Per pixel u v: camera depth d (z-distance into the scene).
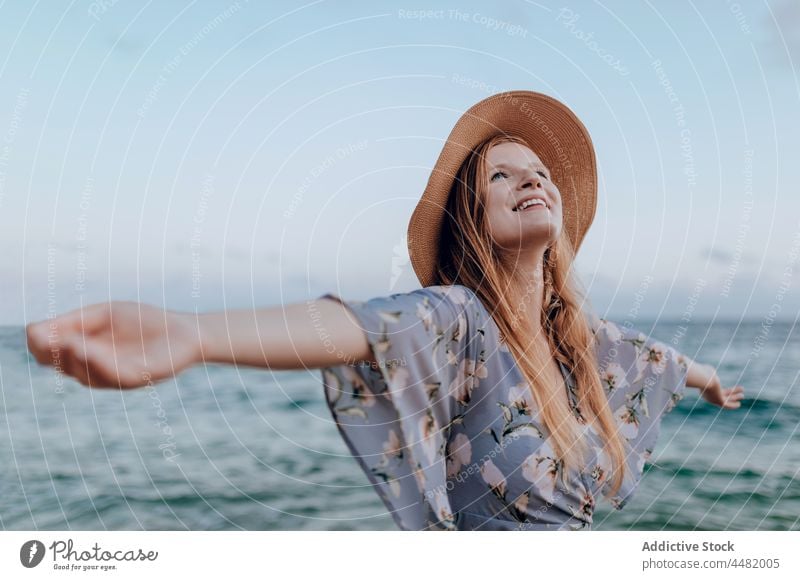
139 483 3.08
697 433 3.66
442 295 1.49
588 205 1.83
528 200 1.69
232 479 3.21
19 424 3.78
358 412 1.39
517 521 1.51
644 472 3.14
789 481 2.97
